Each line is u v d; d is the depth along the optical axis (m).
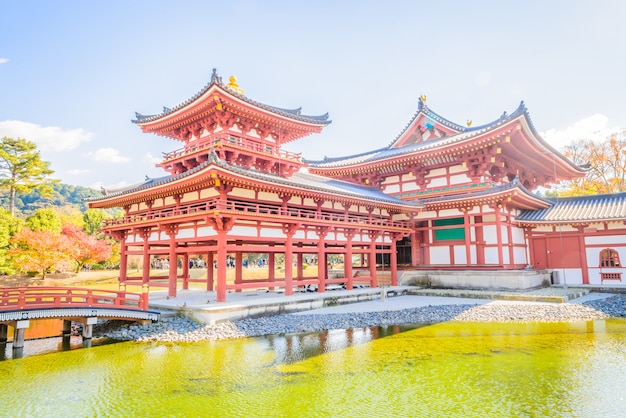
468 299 27.89
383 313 22.81
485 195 30.03
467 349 15.89
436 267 33.78
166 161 31.88
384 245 35.22
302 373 13.16
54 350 16.59
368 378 12.60
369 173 40.28
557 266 33.34
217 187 21.59
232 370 13.55
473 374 12.84
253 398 11.12
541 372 12.91
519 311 22.92
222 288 21.69
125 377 13.05
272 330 19.20
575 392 11.18
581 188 54.47
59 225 52.38
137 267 60.53
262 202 24.45
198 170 20.59
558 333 18.41
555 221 32.00
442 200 32.69
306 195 25.58
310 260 73.50
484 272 29.89
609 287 29.67
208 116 29.69
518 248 33.47
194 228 24.03
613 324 20.30
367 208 31.78
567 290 29.00
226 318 19.88
